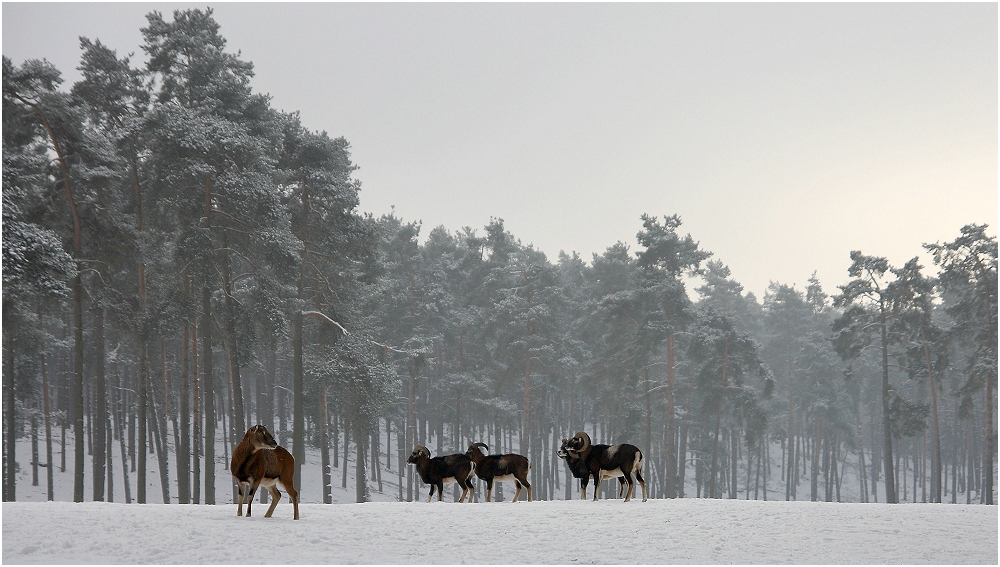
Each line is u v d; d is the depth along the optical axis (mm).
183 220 37781
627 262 78812
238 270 43250
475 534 12164
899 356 58781
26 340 40688
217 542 10508
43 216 35125
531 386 66250
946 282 52812
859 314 56969
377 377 42344
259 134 41156
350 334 43094
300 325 42344
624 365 63906
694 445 86312
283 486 13195
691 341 61625
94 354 55219
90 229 35750
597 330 74188
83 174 34062
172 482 52906
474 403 66062
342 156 46094
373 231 45281
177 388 55781
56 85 34562
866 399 96125
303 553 10031
